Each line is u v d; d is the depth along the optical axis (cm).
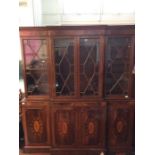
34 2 284
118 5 296
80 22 302
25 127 276
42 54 257
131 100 262
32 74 264
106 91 266
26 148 281
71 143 274
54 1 296
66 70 260
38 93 270
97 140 271
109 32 245
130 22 299
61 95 264
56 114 267
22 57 255
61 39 249
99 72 254
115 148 276
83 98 262
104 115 263
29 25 286
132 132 271
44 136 277
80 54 253
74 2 297
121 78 262
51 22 301
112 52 256
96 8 298
